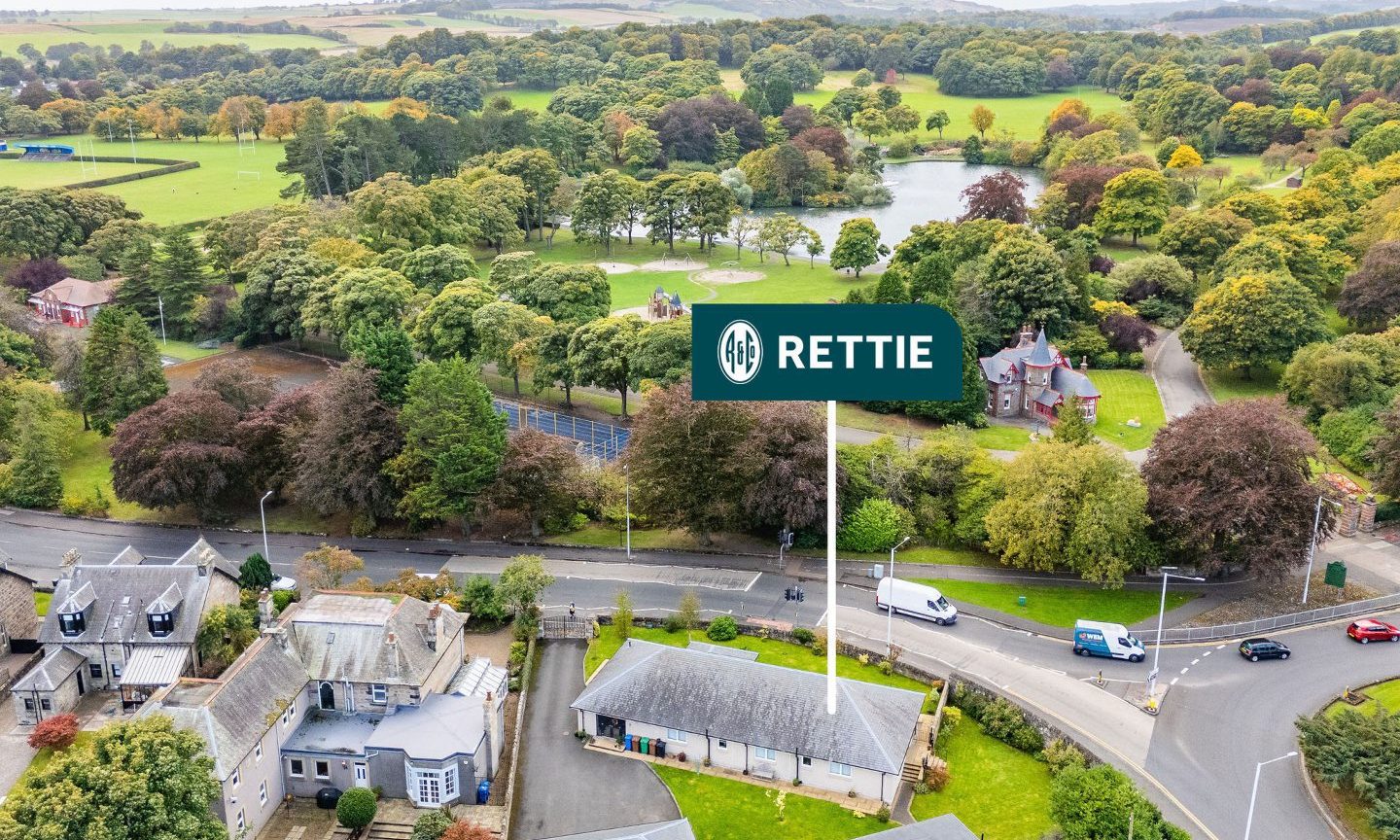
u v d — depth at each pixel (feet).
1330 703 301.63
